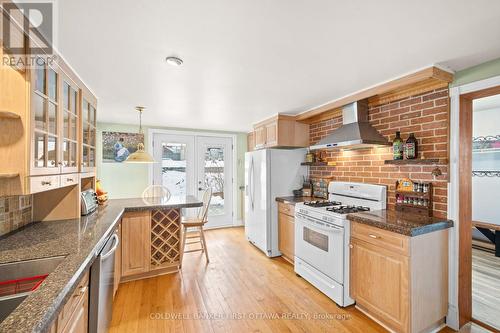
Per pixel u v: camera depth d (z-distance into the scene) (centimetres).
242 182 534
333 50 161
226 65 184
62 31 135
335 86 232
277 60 176
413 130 223
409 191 222
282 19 126
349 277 219
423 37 144
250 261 328
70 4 112
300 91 247
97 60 173
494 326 192
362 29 136
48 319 74
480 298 232
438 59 174
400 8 117
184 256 345
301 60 176
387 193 246
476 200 407
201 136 497
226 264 318
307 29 136
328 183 323
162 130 460
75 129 196
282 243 335
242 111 334
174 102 289
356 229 211
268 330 189
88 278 138
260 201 359
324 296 239
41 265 120
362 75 204
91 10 117
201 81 218
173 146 473
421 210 212
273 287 257
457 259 188
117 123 427
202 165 497
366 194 257
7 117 113
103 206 261
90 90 236
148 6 115
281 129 347
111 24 129
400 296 174
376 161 260
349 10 119
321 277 242
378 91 225
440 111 202
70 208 200
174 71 195
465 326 192
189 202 294
